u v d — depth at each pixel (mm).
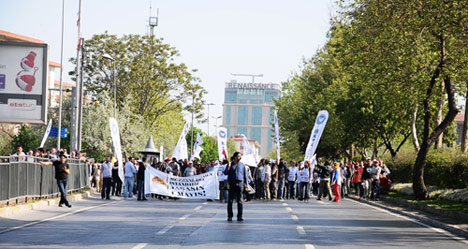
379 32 24125
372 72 26391
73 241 12328
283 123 67250
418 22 22812
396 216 21172
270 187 32469
